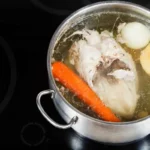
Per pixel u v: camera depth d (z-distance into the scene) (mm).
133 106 679
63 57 722
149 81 705
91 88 688
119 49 721
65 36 739
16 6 839
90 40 733
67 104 620
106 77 696
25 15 832
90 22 758
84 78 698
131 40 744
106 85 690
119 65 706
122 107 677
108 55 712
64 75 691
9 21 825
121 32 753
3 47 783
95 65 703
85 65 704
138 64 723
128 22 760
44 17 829
